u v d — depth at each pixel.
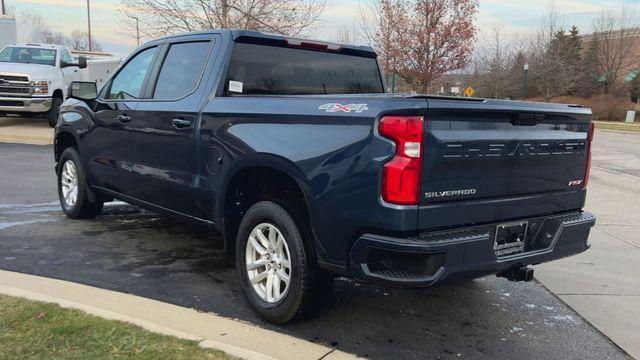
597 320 4.38
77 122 6.20
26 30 23.94
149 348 3.26
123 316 3.68
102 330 3.45
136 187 5.32
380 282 3.27
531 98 59.16
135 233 6.18
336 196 3.40
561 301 4.76
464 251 3.28
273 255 3.97
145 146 5.08
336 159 3.39
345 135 3.37
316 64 5.04
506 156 3.54
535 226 3.88
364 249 3.31
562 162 3.97
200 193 4.49
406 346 3.78
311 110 3.59
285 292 3.84
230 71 4.50
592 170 14.23
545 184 3.88
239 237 4.16
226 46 4.52
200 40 4.80
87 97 5.98
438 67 24.09
